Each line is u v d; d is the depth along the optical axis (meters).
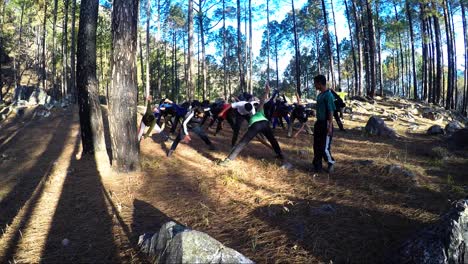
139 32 35.84
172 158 8.34
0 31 37.41
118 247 4.06
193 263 3.12
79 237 4.40
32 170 8.20
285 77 59.22
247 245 3.94
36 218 5.08
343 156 7.73
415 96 29.69
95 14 8.83
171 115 11.05
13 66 44.81
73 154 9.45
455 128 10.81
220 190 5.80
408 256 3.23
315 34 40.81
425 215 4.31
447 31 25.75
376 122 10.73
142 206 5.32
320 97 6.31
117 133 7.11
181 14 36.31
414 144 9.05
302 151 8.08
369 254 3.59
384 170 6.18
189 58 24.52
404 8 28.78
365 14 31.45
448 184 5.39
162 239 3.65
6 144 12.23
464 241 3.04
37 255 3.99
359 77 25.11
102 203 5.50
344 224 4.26
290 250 3.77
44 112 18.61
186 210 5.05
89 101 8.79
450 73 25.59
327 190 5.50
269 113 11.61
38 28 38.53
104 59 40.31
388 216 4.40
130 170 7.14
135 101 7.25
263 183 6.06
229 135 11.46
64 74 28.89
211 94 55.03
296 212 4.71
